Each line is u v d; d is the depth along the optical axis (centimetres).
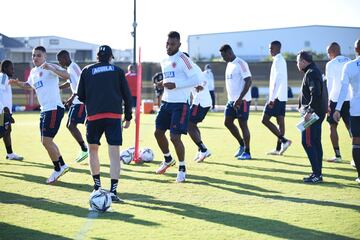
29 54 11838
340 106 2139
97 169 1938
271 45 3002
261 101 8181
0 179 2362
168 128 2338
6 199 1964
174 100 2262
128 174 2455
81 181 2309
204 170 2569
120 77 1931
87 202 1916
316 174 2258
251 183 2247
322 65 7844
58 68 2219
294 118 5897
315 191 2084
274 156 3048
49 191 2105
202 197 1984
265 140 3834
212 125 5041
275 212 1762
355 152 2183
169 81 2245
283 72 2992
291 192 2067
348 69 2102
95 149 1941
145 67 8119
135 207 1836
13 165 2758
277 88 2997
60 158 2283
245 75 2841
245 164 2758
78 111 2738
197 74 2225
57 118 2247
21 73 7769
